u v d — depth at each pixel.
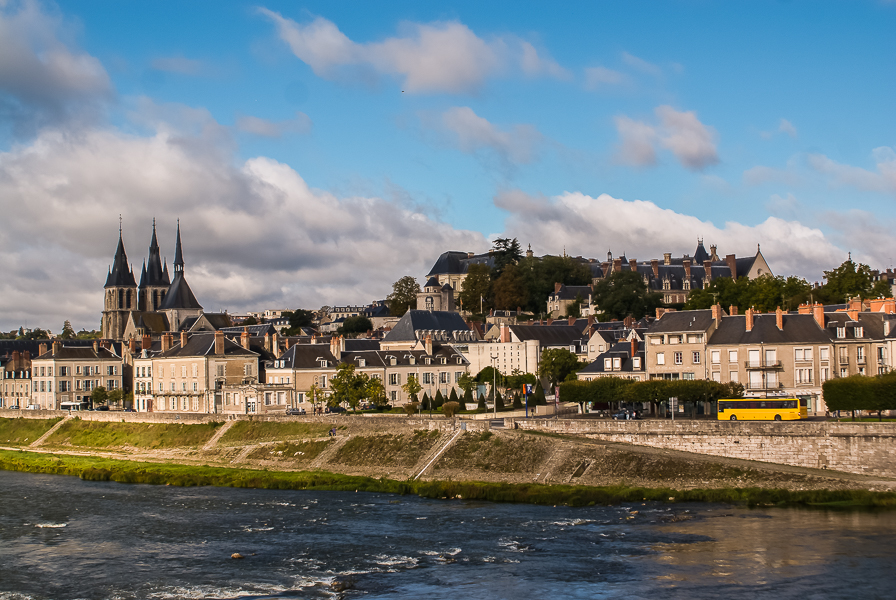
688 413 146.62
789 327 148.25
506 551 82.94
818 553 79.44
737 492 102.25
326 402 175.62
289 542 88.38
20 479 134.12
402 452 128.12
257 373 196.75
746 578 73.38
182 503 110.25
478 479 117.25
